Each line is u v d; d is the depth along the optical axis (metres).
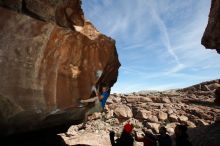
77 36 7.14
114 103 27.38
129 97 29.06
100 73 8.09
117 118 23.25
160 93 33.06
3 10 5.57
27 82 5.96
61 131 9.56
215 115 22.48
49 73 6.48
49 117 7.01
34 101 6.13
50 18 6.50
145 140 7.86
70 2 7.16
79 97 7.42
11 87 5.66
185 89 35.00
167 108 25.28
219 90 15.80
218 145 10.52
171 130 19.81
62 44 6.77
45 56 6.35
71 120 8.48
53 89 6.60
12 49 5.68
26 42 5.93
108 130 19.94
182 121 21.94
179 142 6.73
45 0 6.43
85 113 8.74
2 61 5.52
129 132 7.20
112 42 8.53
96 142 13.27
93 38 7.70
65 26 7.04
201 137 12.70
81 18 7.73
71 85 7.14
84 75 7.54
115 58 9.20
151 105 26.16
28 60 5.97
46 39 6.33
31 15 6.13
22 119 6.14
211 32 12.58
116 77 10.24
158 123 21.84
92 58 7.76
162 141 7.64
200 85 34.19
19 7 5.92
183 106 25.97
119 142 7.08
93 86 7.88
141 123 22.05
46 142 9.09
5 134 5.95
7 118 5.73
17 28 5.78
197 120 21.61
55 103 6.66
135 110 24.58
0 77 5.48
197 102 27.77
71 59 7.09
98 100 8.82
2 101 5.54
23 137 7.64
